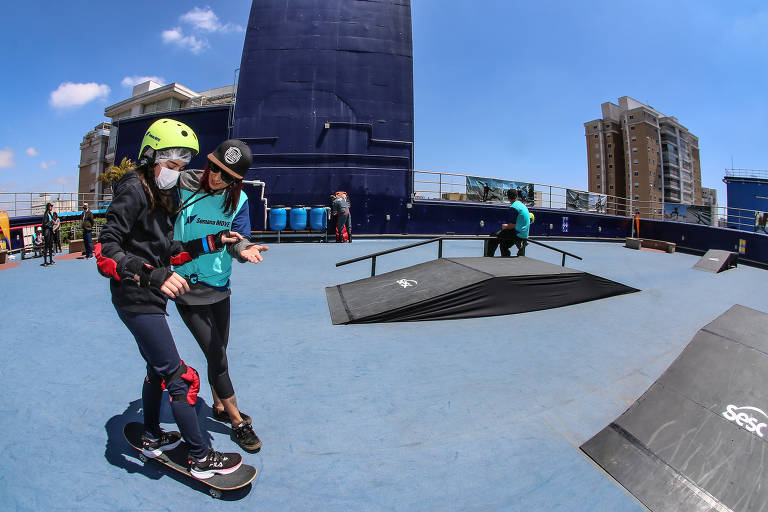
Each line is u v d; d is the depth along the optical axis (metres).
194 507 1.77
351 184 13.77
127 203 1.61
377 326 4.42
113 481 1.90
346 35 14.08
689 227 15.12
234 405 2.15
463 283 4.91
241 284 6.48
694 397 2.26
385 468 2.09
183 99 44.53
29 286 6.32
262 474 2.00
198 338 2.04
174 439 1.98
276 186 13.53
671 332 4.57
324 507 1.81
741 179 33.03
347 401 2.75
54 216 11.48
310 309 5.01
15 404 2.54
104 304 5.14
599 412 2.73
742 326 2.61
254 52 13.86
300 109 13.70
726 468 1.88
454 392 2.93
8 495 1.76
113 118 49.41
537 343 4.03
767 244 12.30
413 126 14.24
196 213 1.96
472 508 1.84
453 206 14.73
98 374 3.03
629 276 8.70
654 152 86.25
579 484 2.01
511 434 2.43
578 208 17.34
